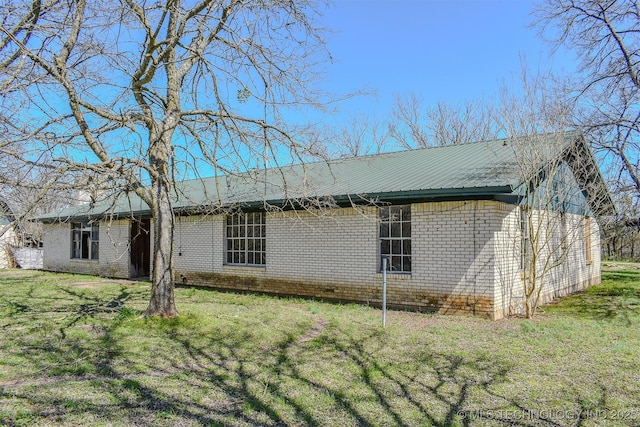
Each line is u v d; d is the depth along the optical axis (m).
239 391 5.08
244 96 8.16
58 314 9.62
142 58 8.01
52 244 22.38
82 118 7.14
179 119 8.52
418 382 5.42
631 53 15.81
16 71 5.85
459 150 13.41
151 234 18.41
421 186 9.78
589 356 6.51
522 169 9.00
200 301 11.78
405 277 10.66
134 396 4.88
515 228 10.45
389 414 4.49
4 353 6.52
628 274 20.30
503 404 4.75
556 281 12.95
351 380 5.47
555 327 8.47
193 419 4.32
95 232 20.33
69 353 6.50
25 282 16.61
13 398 4.77
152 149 8.46
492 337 7.66
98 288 14.61
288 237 13.07
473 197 9.71
